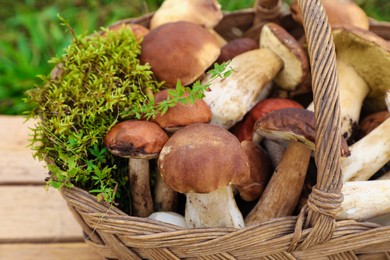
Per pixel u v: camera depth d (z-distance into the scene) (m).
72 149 0.51
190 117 0.52
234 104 0.56
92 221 0.49
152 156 0.50
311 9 0.46
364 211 0.51
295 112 0.50
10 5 1.15
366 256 0.49
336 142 0.44
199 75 0.56
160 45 0.57
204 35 0.58
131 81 0.55
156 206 0.57
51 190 0.65
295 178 0.54
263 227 0.47
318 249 0.48
